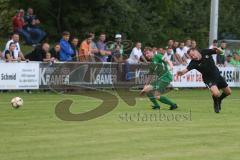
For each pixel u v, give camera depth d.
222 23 96.25
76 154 24.97
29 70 54.31
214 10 70.06
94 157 24.44
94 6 81.38
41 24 80.25
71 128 32.47
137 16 85.31
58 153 25.08
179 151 26.09
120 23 82.56
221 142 28.62
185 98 53.03
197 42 92.62
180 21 94.00
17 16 68.00
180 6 95.12
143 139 29.12
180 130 32.38
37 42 68.94
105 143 27.77
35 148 26.16
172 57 62.72
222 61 67.44
